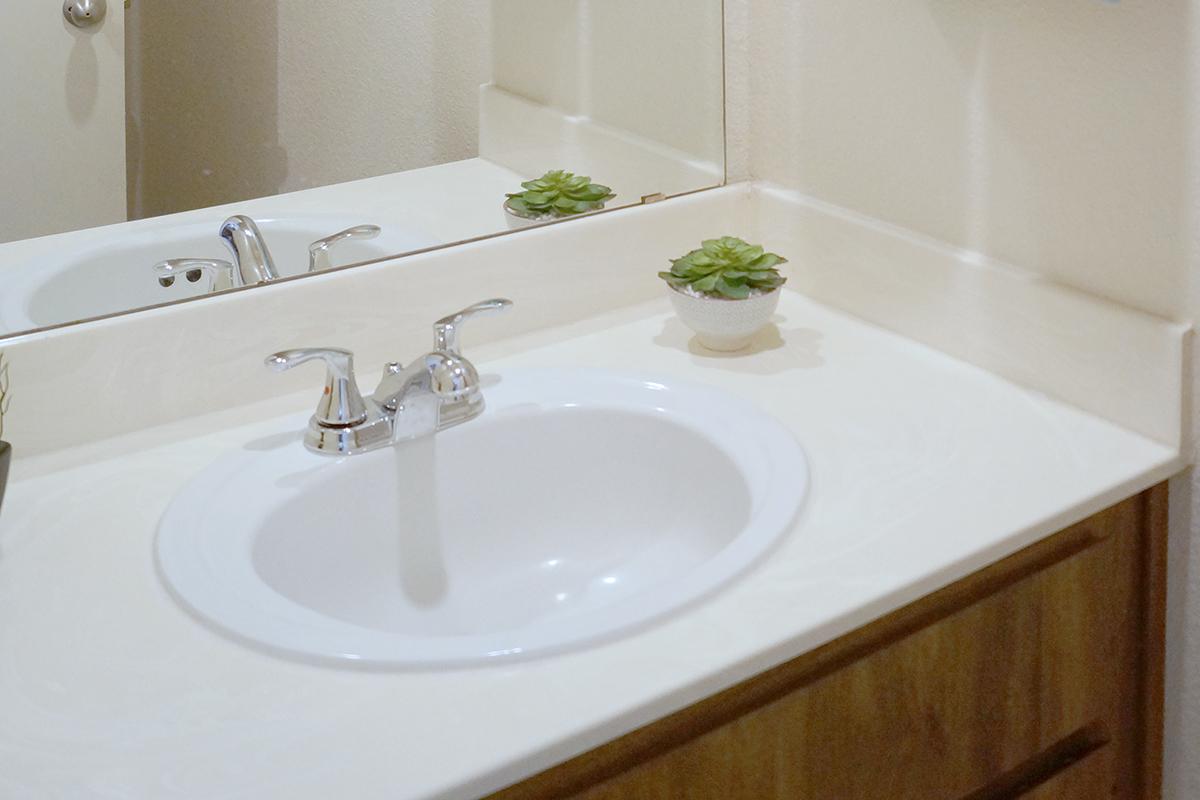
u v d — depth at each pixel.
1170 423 1.10
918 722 1.00
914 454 1.10
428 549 1.18
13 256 1.12
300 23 1.20
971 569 0.96
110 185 1.15
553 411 1.22
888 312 1.36
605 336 1.38
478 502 1.20
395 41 1.25
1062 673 1.11
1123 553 1.13
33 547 1.01
